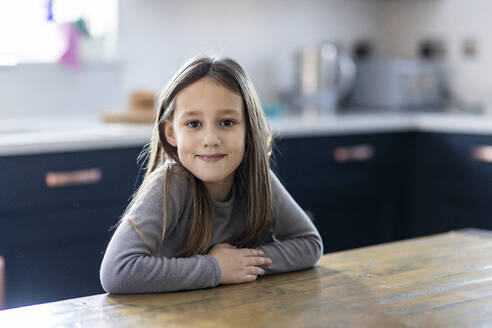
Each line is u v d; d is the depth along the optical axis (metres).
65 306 1.01
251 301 1.03
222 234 1.28
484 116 3.18
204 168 1.17
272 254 1.21
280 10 3.66
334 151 2.99
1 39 2.81
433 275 1.18
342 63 3.55
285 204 1.32
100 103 3.09
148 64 3.21
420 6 3.94
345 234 3.12
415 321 0.93
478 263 1.27
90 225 2.31
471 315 0.96
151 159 1.29
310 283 1.13
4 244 2.14
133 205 1.21
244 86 1.19
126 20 3.12
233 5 3.47
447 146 3.14
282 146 2.79
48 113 2.94
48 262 2.24
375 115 3.29
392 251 1.37
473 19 3.69
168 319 0.94
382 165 3.19
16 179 2.14
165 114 1.21
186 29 3.31
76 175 2.26
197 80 1.16
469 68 3.72
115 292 1.09
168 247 1.25
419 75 3.66
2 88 2.81
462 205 3.11
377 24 4.11
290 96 3.67
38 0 2.88
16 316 0.96
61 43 2.96
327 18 3.87
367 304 1.01
